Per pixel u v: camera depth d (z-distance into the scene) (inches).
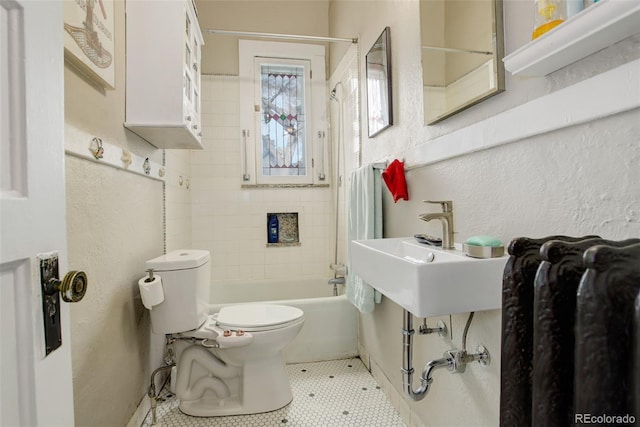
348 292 78.7
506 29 35.8
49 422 20.9
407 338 46.0
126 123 52.9
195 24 63.8
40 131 20.8
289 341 65.4
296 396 68.7
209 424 60.2
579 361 18.2
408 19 58.1
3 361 17.8
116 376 50.3
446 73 46.8
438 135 49.1
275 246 118.4
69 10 35.7
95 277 44.1
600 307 17.3
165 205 79.7
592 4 23.8
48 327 20.8
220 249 115.6
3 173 18.1
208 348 63.3
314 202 121.0
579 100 27.3
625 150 24.6
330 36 120.0
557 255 21.1
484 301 32.6
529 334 24.3
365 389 71.4
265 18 119.3
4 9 18.4
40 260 20.3
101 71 42.9
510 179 35.6
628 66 23.7
